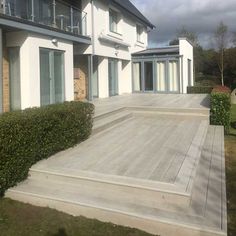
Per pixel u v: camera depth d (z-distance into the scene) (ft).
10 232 15.93
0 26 35.83
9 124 19.26
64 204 18.11
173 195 17.78
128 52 77.77
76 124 27.66
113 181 19.49
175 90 78.38
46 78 43.52
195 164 22.77
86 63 61.36
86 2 55.57
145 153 25.73
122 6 67.46
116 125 37.78
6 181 19.51
